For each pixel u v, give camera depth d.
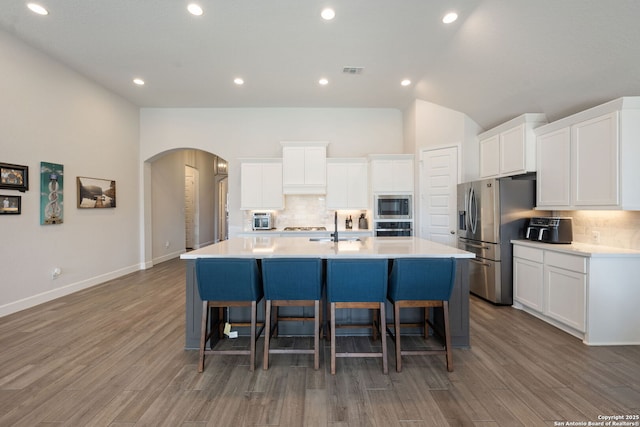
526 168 3.51
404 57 3.78
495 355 2.37
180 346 2.53
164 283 4.64
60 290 3.92
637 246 2.66
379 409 1.72
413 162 5.16
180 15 2.96
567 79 2.98
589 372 2.10
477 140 4.63
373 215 5.16
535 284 3.16
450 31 3.22
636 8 2.10
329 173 5.36
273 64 3.98
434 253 2.32
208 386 1.96
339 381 2.02
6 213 3.22
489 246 3.68
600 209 2.64
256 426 1.59
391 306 2.74
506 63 3.29
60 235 3.93
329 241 3.21
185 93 5.01
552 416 1.65
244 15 2.96
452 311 2.49
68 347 2.50
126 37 3.35
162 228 6.54
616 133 2.49
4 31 3.20
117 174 5.06
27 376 2.06
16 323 3.01
